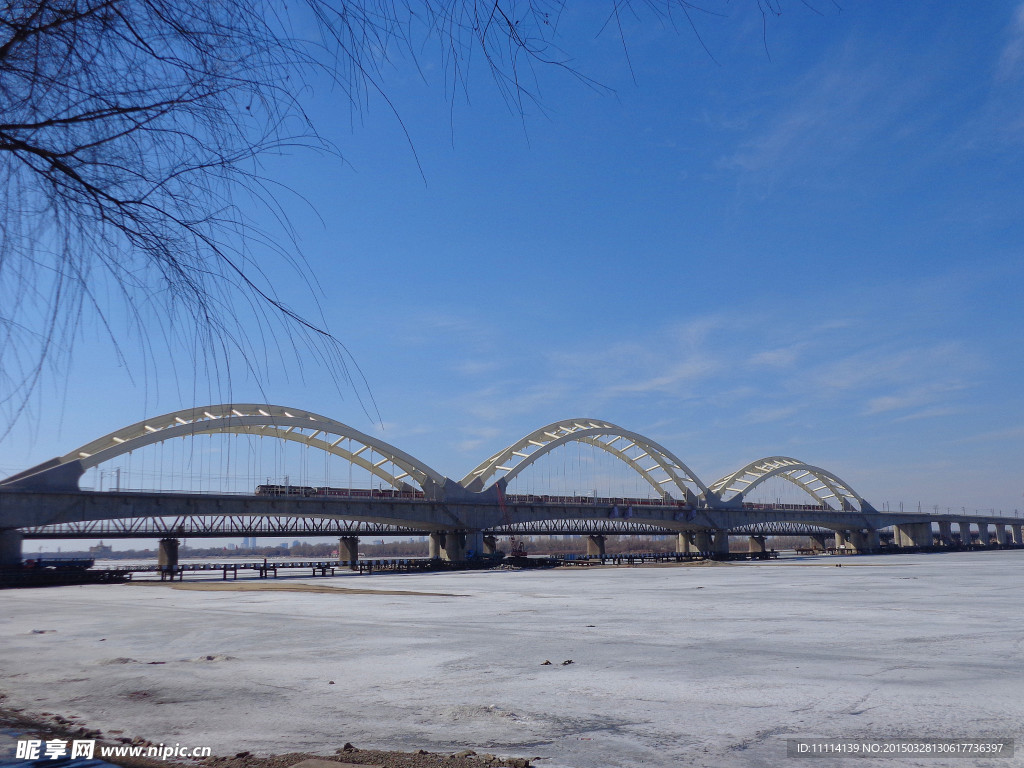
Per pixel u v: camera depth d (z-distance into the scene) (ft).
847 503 610.65
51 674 53.67
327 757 29.78
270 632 80.84
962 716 36.68
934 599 121.90
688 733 34.53
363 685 48.29
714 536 490.08
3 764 27.58
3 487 221.87
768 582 188.96
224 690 46.80
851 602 116.78
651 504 455.63
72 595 165.58
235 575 287.89
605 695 43.91
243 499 278.67
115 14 11.80
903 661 55.26
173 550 319.27
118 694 45.78
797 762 29.37
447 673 52.70
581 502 408.26
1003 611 98.27
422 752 30.58
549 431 410.31
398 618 97.40
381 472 345.31
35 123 12.16
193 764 29.14
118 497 246.68
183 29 11.97
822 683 46.39
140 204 12.72
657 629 80.12
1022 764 28.27
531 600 131.13
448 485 354.33
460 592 160.66
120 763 28.45
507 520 378.32
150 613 109.19
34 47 11.86
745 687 45.50
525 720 37.81
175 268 12.65
